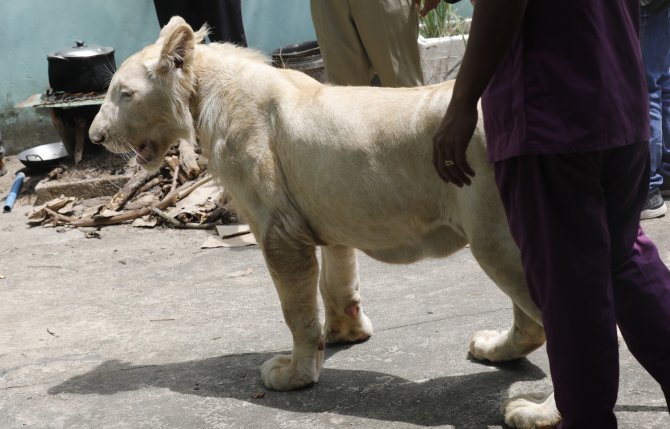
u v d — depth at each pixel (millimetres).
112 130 3604
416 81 5352
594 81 2230
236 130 3379
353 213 3150
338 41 5281
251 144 3352
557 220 2338
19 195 7359
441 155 2350
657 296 2574
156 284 5148
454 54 7480
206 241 5820
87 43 8328
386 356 3730
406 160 2965
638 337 2613
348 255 3674
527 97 2260
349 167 3086
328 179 3150
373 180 3047
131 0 8305
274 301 4664
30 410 3566
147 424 3334
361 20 5141
